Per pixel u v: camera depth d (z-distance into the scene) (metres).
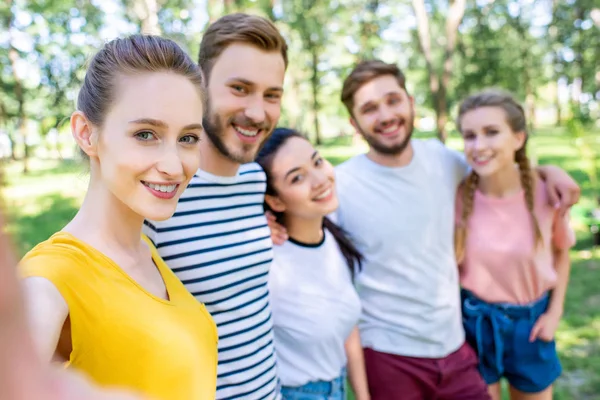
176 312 1.29
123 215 1.28
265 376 1.93
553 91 43.19
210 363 1.35
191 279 1.77
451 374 2.63
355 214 2.66
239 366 1.85
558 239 2.85
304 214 2.24
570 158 16.62
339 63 22.30
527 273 2.73
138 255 1.35
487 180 2.77
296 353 2.21
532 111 33.03
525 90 30.27
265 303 1.99
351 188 2.70
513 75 24.95
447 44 15.07
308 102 33.19
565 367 4.00
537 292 2.77
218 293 1.81
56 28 13.58
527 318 2.77
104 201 1.25
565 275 2.89
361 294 2.71
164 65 1.22
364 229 2.64
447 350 2.65
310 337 2.19
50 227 10.34
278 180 2.22
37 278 1.02
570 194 2.70
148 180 1.20
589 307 5.11
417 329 2.61
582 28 19.70
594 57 19.19
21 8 14.29
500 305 2.78
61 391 0.44
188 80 1.26
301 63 26.48
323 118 44.41
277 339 2.24
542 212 2.76
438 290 2.64
